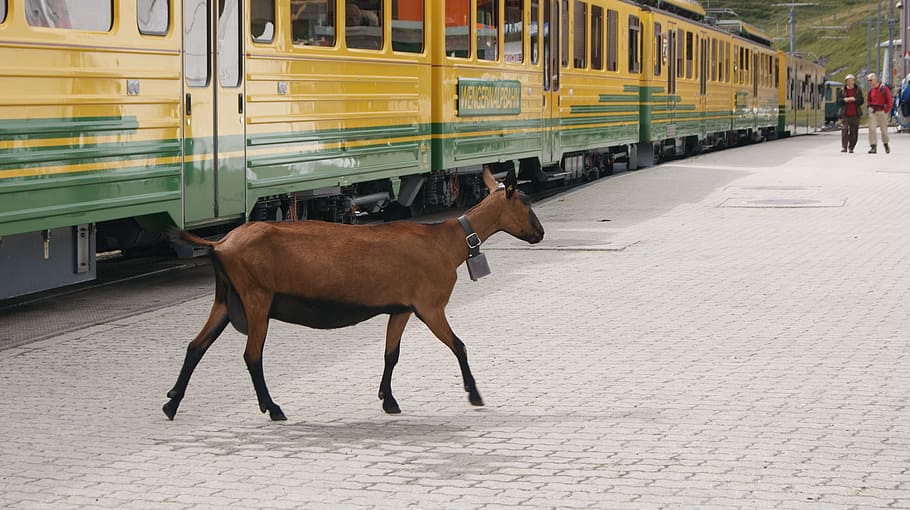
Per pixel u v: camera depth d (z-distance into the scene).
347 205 15.93
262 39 13.09
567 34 22.36
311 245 7.40
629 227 17.50
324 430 7.33
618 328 10.44
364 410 7.81
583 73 23.39
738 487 6.15
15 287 10.47
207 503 5.98
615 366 9.00
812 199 20.61
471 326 10.60
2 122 9.72
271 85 13.26
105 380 8.69
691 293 12.09
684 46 32.22
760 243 15.59
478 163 18.50
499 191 7.96
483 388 8.37
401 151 16.22
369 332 10.34
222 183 12.52
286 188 13.64
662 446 6.91
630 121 27.14
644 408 7.78
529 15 20.33
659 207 19.94
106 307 12.00
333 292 7.41
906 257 14.20
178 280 13.71
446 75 17.25
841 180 24.03
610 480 6.28
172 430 7.36
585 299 11.84
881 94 32.88
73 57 10.43
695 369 8.88
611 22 25.36
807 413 7.61
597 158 26.67
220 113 12.44
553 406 7.86
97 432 7.32
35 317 11.44
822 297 11.76
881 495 6.01
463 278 13.16
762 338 9.95
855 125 33.97
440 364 9.13
